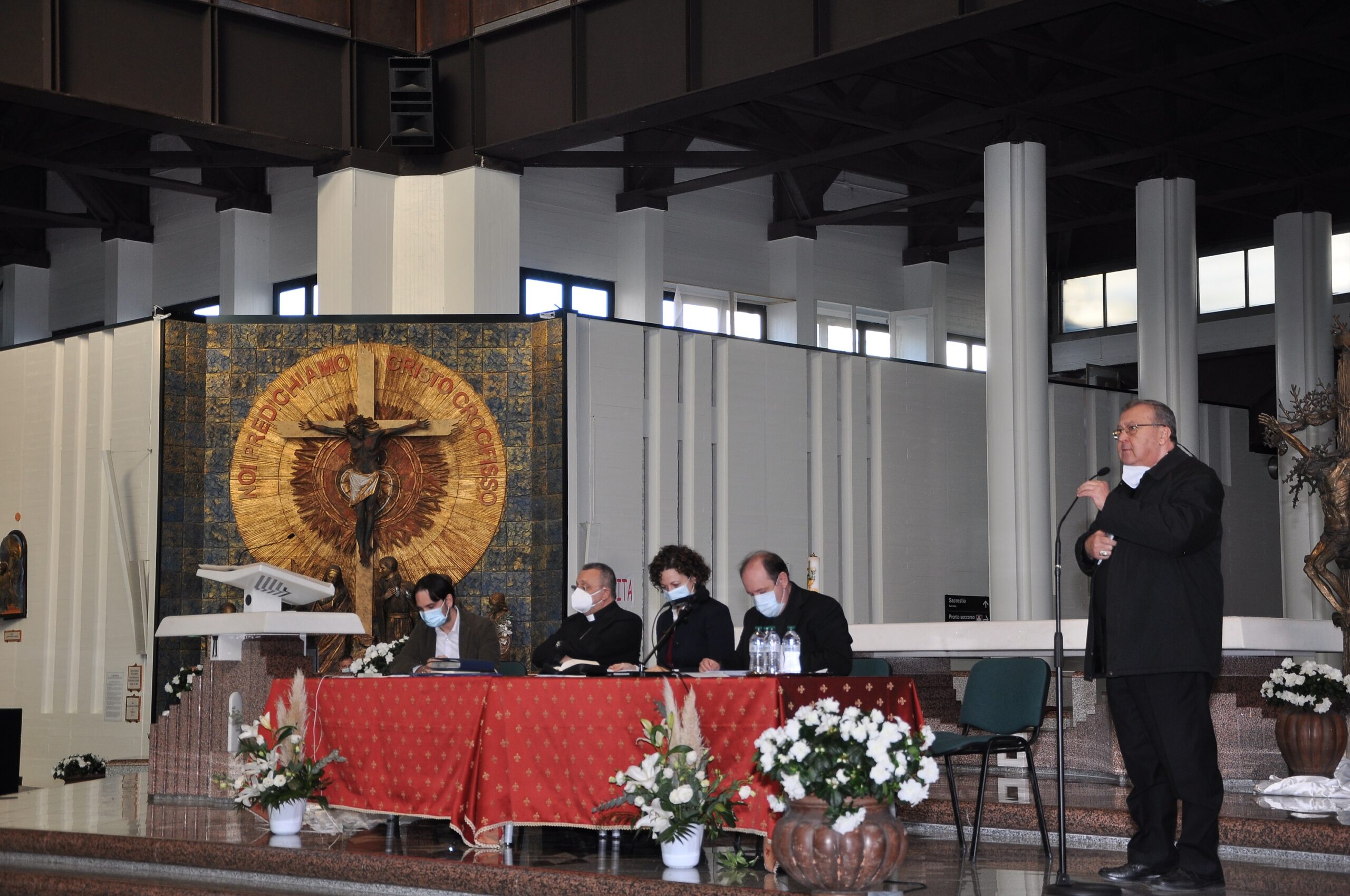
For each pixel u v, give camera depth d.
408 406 14.17
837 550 16.09
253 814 8.39
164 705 13.82
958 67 14.52
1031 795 8.21
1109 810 7.25
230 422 14.19
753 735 6.09
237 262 18.14
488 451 14.10
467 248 14.88
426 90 14.66
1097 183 19.97
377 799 7.12
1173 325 15.99
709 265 19.09
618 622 7.61
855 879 5.31
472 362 14.24
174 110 13.88
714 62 13.38
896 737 5.37
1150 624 5.43
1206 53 14.28
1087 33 14.23
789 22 12.87
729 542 15.09
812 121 17.80
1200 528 5.31
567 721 6.48
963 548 17.16
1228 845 6.79
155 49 13.81
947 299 21.53
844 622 6.99
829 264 20.41
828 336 20.34
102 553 14.48
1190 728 5.43
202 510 14.12
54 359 15.20
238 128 14.23
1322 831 6.53
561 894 5.88
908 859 6.62
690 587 7.29
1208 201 18.20
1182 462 5.54
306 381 14.15
